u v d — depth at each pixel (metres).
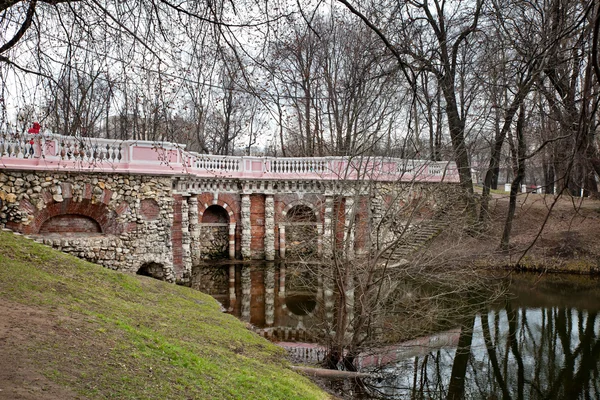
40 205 17.73
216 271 27.17
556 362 15.02
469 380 13.58
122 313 11.01
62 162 18.03
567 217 29.47
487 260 19.56
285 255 31.22
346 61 21.88
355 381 12.23
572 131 8.25
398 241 13.21
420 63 10.42
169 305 14.31
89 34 6.88
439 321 17.41
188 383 7.45
